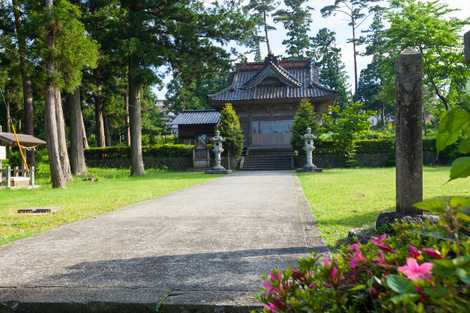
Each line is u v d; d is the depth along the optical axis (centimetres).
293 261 405
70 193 1300
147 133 4838
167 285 339
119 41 2075
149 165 2983
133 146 2417
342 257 175
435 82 2661
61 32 1522
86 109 4309
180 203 948
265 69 3084
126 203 977
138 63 2250
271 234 548
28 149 2250
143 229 617
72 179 1950
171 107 5653
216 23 2225
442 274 106
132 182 1766
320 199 928
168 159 2975
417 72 458
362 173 1934
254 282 340
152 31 2259
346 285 153
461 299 107
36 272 390
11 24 2167
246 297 304
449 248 140
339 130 2625
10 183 1750
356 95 5475
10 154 2470
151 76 2161
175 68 2450
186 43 2267
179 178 1978
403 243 184
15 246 514
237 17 2262
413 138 457
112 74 2714
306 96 2917
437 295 106
